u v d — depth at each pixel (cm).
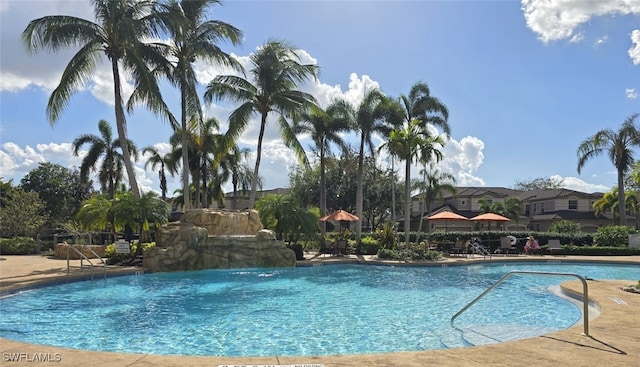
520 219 5147
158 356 552
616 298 1030
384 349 757
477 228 4906
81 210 1977
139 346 774
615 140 3597
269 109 2692
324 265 2155
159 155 4469
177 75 2325
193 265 1866
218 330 884
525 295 1330
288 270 1964
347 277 1745
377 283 1581
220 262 1931
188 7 2420
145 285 1488
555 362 537
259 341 805
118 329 893
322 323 948
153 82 2159
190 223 2072
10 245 2822
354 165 4547
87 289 1392
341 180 4778
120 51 2133
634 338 654
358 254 2652
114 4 2036
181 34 2259
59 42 1986
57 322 951
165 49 2372
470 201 5219
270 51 2653
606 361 542
